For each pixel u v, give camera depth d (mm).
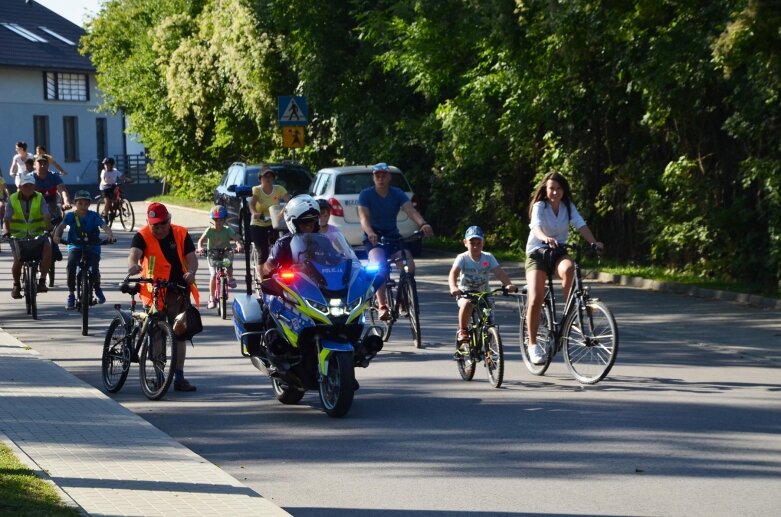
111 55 124938
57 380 25281
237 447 19516
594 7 43125
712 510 15156
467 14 53094
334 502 15945
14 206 37875
